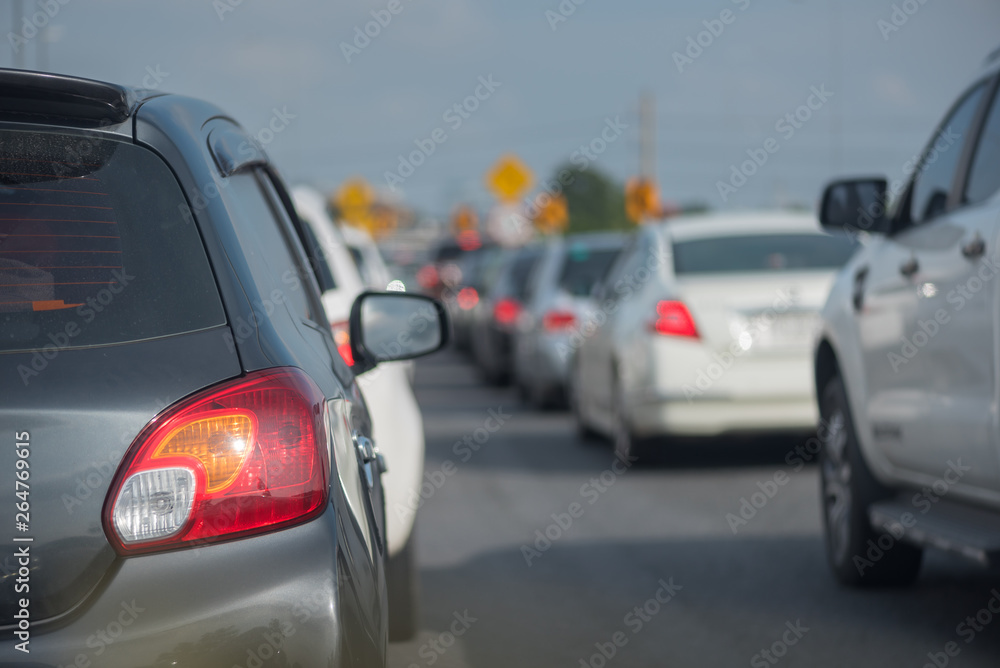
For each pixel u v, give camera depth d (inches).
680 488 574.6
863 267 370.9
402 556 315.9
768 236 647.1
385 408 313.3
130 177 160.4
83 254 154.3
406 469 312.3
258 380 150.8
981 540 287.9
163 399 146.4
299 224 275.6
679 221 676.7
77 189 157.9
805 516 498.0
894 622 332.5
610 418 687.7
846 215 361.1
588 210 4261.8
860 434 363.6
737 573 398.6
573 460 690.2
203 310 154.3
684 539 459.2
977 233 288.0
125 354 148.5
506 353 1211.9
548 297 975.6
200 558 142.6
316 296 238.7
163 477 143.5
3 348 146.5
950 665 291.7
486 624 339.0
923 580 383.2
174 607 140.9
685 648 312.3
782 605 354.9
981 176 309.1
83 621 139.3
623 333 645.9
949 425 299.0
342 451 161.5
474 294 1663.4
